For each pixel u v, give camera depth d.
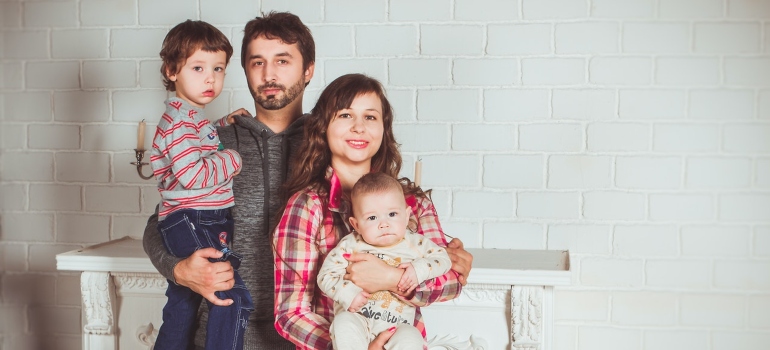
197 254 1.90
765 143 2.83
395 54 2.92
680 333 2.89
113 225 3.08
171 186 2.04
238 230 2.07
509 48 2.88
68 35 3.07
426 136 2.92
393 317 1.74
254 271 2.04
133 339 2.66
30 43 3.09
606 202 2.88
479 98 2.90
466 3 2.88
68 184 3.10
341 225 1.85
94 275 2.62
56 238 3.12
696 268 2.87
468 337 2.54
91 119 3.07
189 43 2.04
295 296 1.77
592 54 2.86
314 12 2.95
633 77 2.85
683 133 2.85
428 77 2.91
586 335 2.92
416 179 2.42
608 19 2.85
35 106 3.10
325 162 1.90
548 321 2.49
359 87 1.85
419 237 1.82
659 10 2.84
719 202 2.85
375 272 1.70
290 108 2.14
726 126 2.84
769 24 2.80
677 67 2.84
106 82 3.05
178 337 2.11
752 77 2.82
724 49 2.82
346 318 1.67
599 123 2.87
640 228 2.88
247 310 1.97
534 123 2.88
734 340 2.87
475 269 2.46
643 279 2.89
